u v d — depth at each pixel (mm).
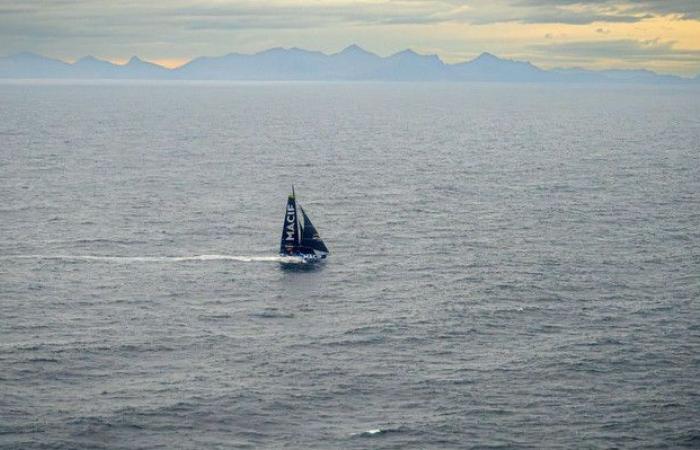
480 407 86125
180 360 97438
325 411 85250
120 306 115688
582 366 96000
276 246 149000
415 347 101625
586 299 119750
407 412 85062
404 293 122375
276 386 90562
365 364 96500
